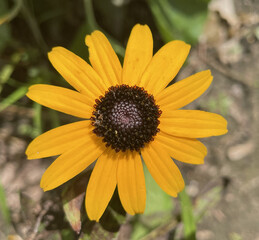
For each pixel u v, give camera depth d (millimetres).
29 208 109
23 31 145
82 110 83
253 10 149
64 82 135
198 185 140
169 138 83
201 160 80
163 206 118
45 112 136
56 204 106
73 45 122
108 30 146
